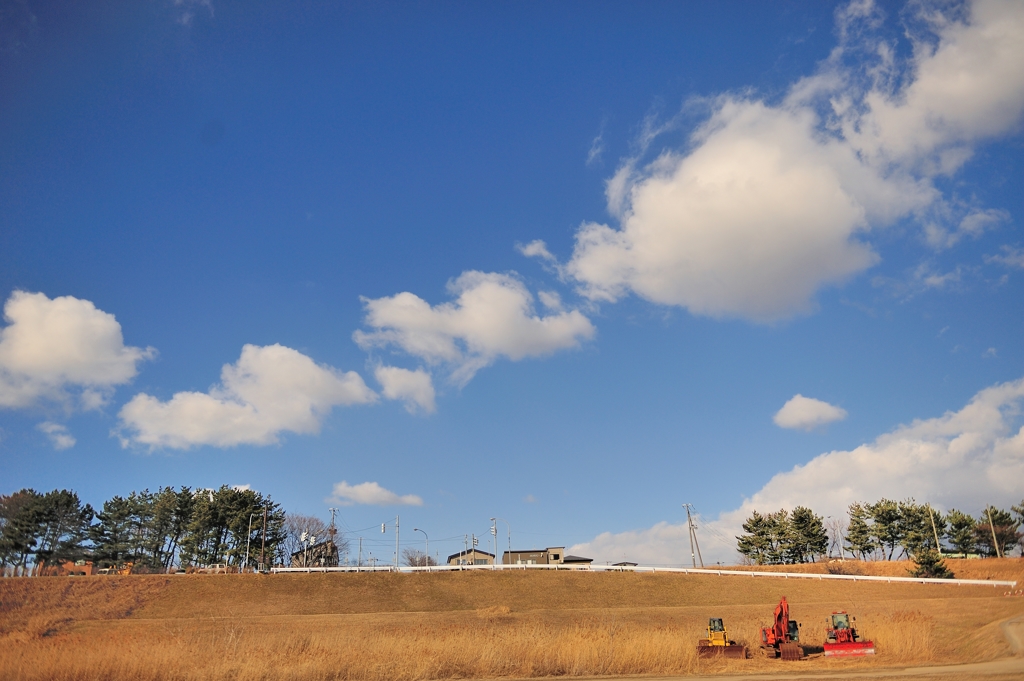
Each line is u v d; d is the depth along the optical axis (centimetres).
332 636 4091
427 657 3197
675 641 3497
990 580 7719
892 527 10975
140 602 7538
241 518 11569
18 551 10031
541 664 3200
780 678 2766
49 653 3189
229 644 3462
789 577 8944
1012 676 2439
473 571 9619
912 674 2678
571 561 13038
